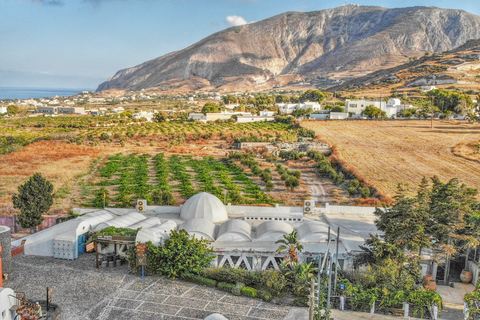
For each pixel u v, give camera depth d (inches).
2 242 1305.4
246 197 2532.0
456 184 1396.4
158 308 1153.4
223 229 1568.7
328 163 3425.2
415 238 1289.4
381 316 1141.7
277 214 1833.2
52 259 1515.7
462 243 1378.0
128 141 5007.4
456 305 1197.1
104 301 1189.7
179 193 2625.5
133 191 2632.9
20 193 1822.1
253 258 1424.7
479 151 3836.1
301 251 1397.6
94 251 1601.9
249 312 1140.5
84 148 4411.9
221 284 1283.2
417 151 3924.7
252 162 3486.7
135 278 1359.5
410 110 6156.5
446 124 5334.6
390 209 1386.6
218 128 5876.0
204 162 3700.8
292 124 5984.3
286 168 3442.4
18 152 4042.8
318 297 1093.1
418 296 1151.0
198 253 1364.4
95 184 2837.1
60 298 1200.2
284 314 1131.3
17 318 1044.5
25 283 1298.0
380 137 4667.8
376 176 3036.4
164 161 3718.0
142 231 1443.2
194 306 1168.8
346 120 6072.8
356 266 1379.2
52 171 3216.0
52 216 1888.5
